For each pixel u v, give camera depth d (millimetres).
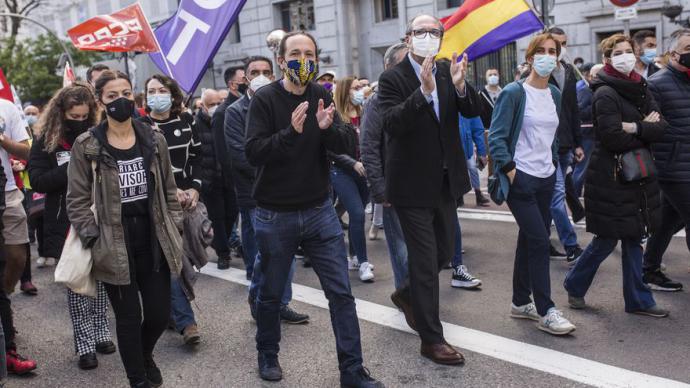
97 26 6348
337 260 3881
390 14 23328
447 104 4129
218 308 5641
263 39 26016
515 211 4527
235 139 5543
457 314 5047
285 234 3830
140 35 6363
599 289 5395
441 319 4957
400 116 3844
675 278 5594
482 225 8133
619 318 4738
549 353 4195
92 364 4547
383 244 7633
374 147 5035
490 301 5293
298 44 3723
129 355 3646
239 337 4934
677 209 5098
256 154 3676
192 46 6336
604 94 4590
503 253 6758
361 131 5109
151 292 3742
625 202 4582
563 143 6285
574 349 4234
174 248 3736
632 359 4027
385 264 6727
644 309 4750
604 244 4742
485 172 12984
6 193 5004
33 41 30922
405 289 4645
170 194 3844
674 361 3967
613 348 4215
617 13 8570
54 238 4504
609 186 4605
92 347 4590
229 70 6598
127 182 3625
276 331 4098
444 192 4250
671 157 5016
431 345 4180
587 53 16656
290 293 5113
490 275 6020
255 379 4168
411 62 4180
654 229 4684
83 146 3596
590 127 7766
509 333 4578
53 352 4926
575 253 6215
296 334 4875
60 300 6293
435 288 4188
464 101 4129
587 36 16578
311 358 4430
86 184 3605
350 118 6570
